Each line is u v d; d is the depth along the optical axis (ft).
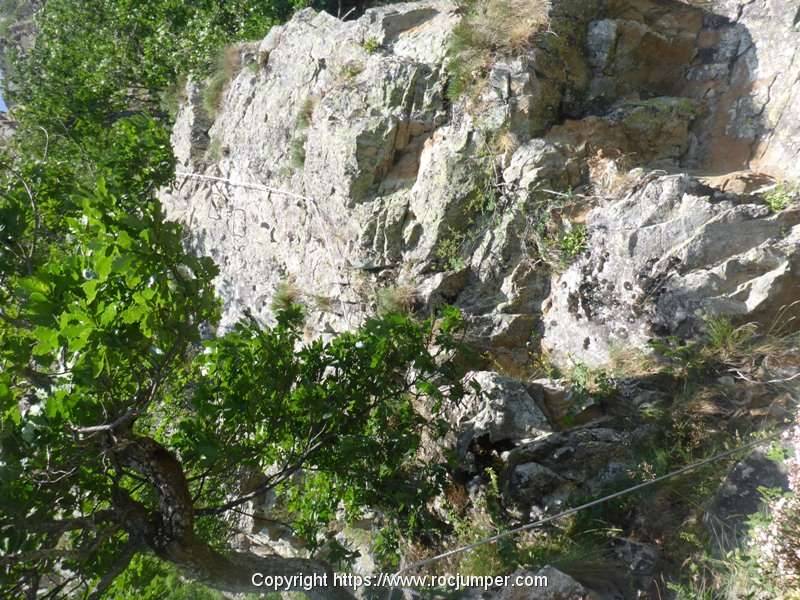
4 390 10.56
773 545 11.19
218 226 31.53
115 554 13.09
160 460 12.63
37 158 34.45
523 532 15.96
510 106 20.86
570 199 19.97
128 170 20.31
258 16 38.81
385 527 18.47
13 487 10.93
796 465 11.40
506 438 17.48
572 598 12.79
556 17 21.85
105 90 44.42
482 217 21.06
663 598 12.98
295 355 15.72
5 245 13.85
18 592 11.57
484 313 20.39
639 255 18.19
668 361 17.40
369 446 15.47
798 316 16.71
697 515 13.82
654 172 19.42
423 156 22.40
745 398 15.92
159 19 44.39
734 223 17.43
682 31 22.91
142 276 11.53
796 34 20.94
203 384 14.26
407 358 16.02
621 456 16.25
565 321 19.42
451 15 23.70
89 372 11.29
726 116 21.57
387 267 22.67
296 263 26.61
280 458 16.12
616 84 22.36
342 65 25.63
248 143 29.99
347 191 23.40
